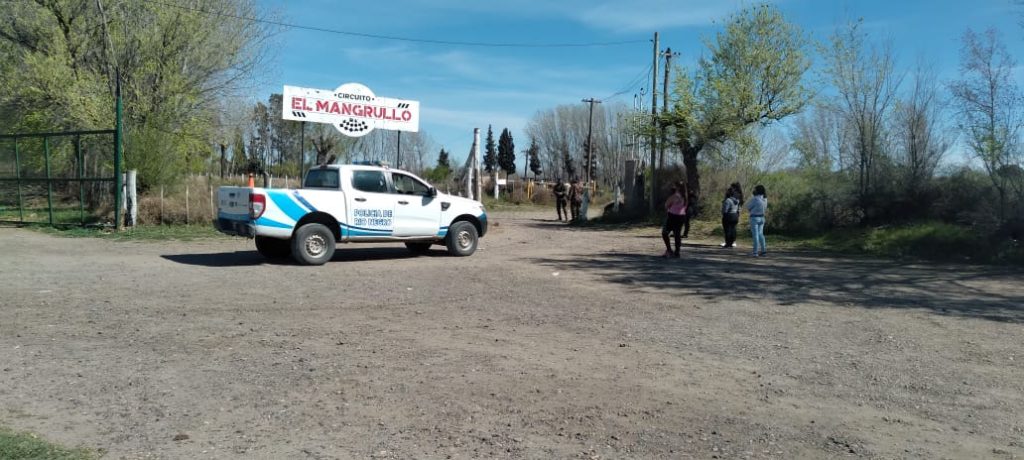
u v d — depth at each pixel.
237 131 28.44
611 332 7.75
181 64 23.83
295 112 19.86
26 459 4.02
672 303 9.59
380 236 13.60
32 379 5.62
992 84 16.33
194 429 4.65
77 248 14.98
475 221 15.26
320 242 12.82
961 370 6.31
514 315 8.65
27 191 24.20
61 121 23.22
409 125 21.77
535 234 22.36
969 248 15.66
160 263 12.74
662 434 4.68
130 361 6.20
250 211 12.21
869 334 7.77
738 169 24.97
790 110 24.27
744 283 11.52
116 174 18.38
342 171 13.29
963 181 17.73
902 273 12.98
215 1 24.66
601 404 5.27
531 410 5.12
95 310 8.34
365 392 5.47
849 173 20.72
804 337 7.60
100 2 21.94
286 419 4.86
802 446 4.49
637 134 27.08
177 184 21.95
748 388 5.73
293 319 8.15
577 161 77.69
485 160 106.44
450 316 8.53
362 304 9.19
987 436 4.70
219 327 7.62
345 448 4.38
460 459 4.24
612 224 27.25
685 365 6.41
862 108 19.86
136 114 22.66
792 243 19.03
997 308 9.41
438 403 5.24
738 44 24.17
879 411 5.20
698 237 21.56
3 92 23.45
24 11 22.69
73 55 23.05
